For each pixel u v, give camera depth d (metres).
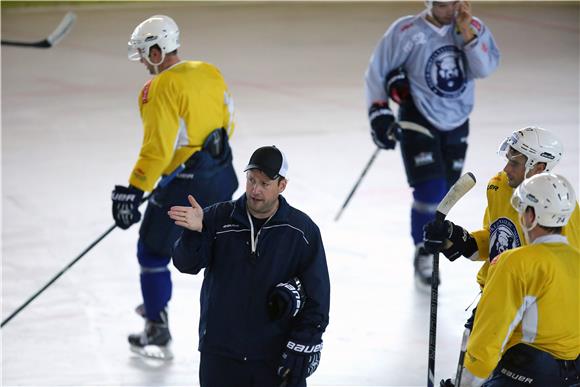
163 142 13.66
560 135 26.86
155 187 14.53
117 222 14.02
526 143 10.46
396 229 20.05
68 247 19.23
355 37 43.41
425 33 17.00
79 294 16.94
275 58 39.47
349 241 19.36
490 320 9.18
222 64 38.34
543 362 9.43
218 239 10.05
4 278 17.61
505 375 9.66
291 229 9.94
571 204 9.24
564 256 9.27
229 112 14.62
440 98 17.12
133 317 16.03
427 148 17.16
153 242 14.35
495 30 43.53
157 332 14.70
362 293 16.84
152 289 14.57
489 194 10.89
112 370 14.16
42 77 36.84
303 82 35.22
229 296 10.02
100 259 18.62
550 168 10.55
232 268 10.00
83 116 31.05
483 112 29.83
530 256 9.16
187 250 9.89
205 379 10.36
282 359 9.90
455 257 11.12
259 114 30.45
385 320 15.79
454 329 15.44
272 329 10.04
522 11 47.78
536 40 41.44
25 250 19.05
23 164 25.58
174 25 14.08
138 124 30.14
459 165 17.78
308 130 28.44
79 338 15.23
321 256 10.01
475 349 9.24
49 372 14.07
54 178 24.27
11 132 29.02
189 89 13.77
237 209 10.00
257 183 9.67
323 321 9.95
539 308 9.23
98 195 22.83
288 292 9.75
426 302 16.50
